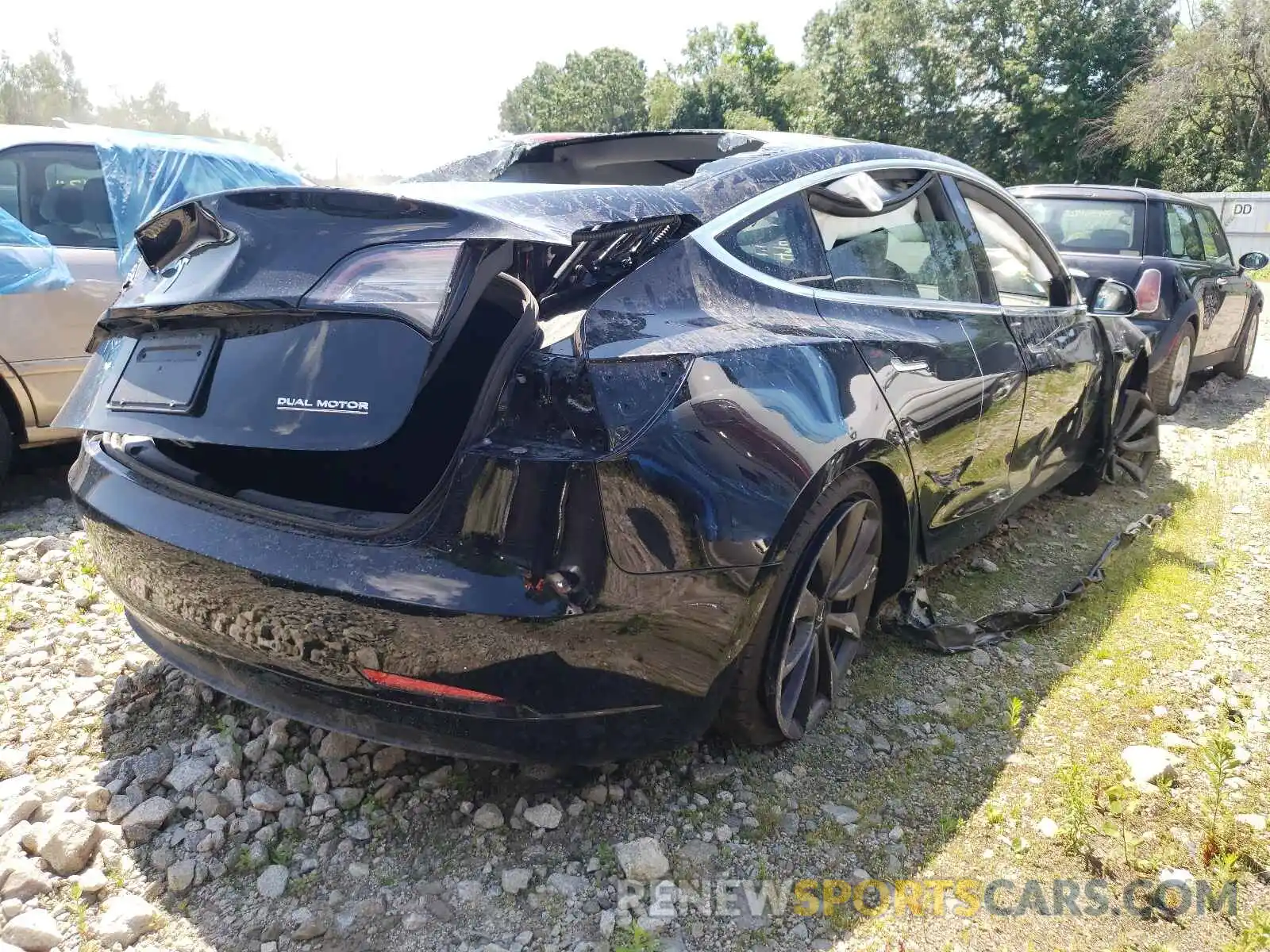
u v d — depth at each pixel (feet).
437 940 6.13
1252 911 6.42
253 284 6.31
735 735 7.74
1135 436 16.25
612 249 6.84
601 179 11.89
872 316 8.74
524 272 6.44
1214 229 25.62
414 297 5.79
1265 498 15.43
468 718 6.02
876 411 7.89
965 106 136.15
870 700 9.11
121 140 15.15
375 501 7.18
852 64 139.85
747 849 7.02
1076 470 14.35
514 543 5.71
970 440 9.70
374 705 6.18
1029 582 12.16
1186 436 20.11
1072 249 21.85
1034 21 130.31
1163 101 107.96
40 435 13.69
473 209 6.04
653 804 7.46
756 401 6.70
